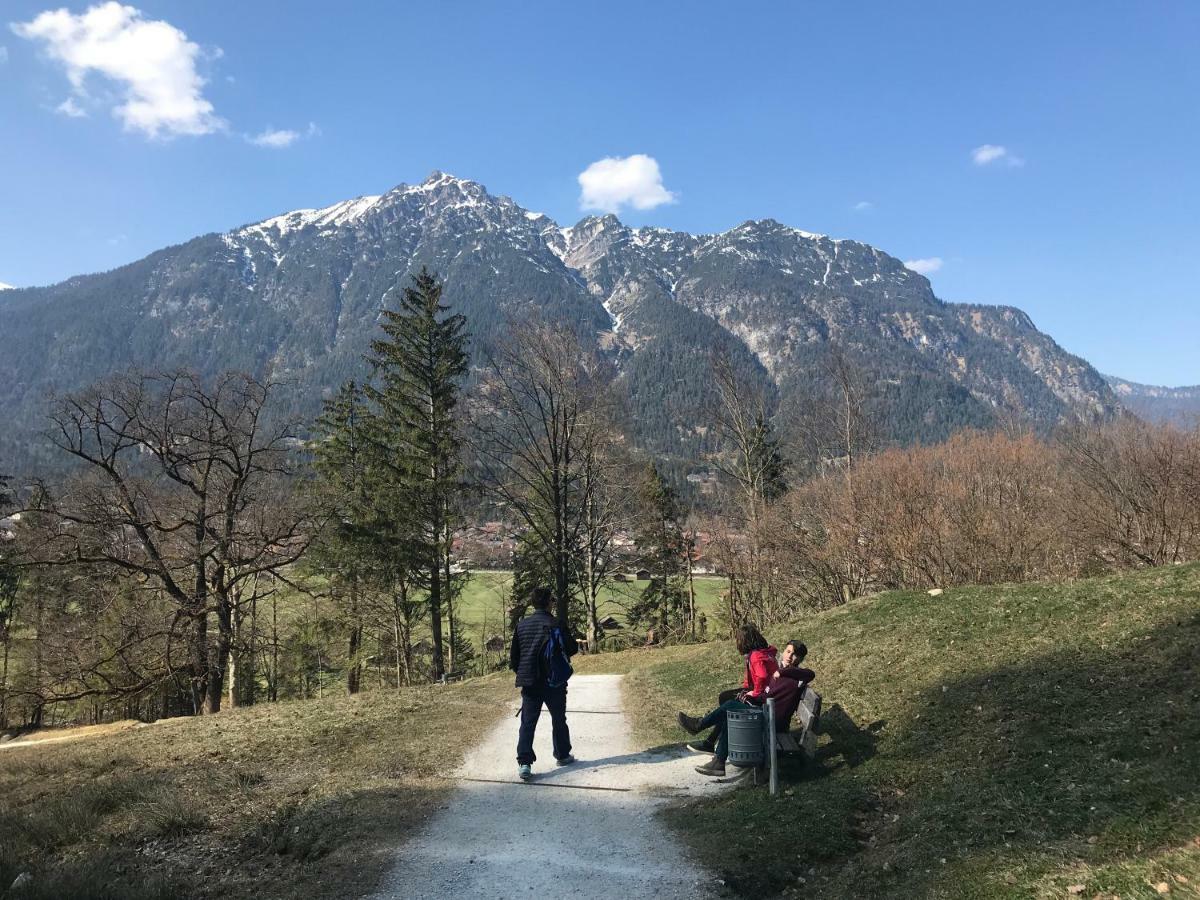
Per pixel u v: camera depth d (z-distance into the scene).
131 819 7.06
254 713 13.09
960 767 6.21
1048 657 8.19
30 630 29.00
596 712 11.51
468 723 10.55
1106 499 20.23
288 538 23.50
